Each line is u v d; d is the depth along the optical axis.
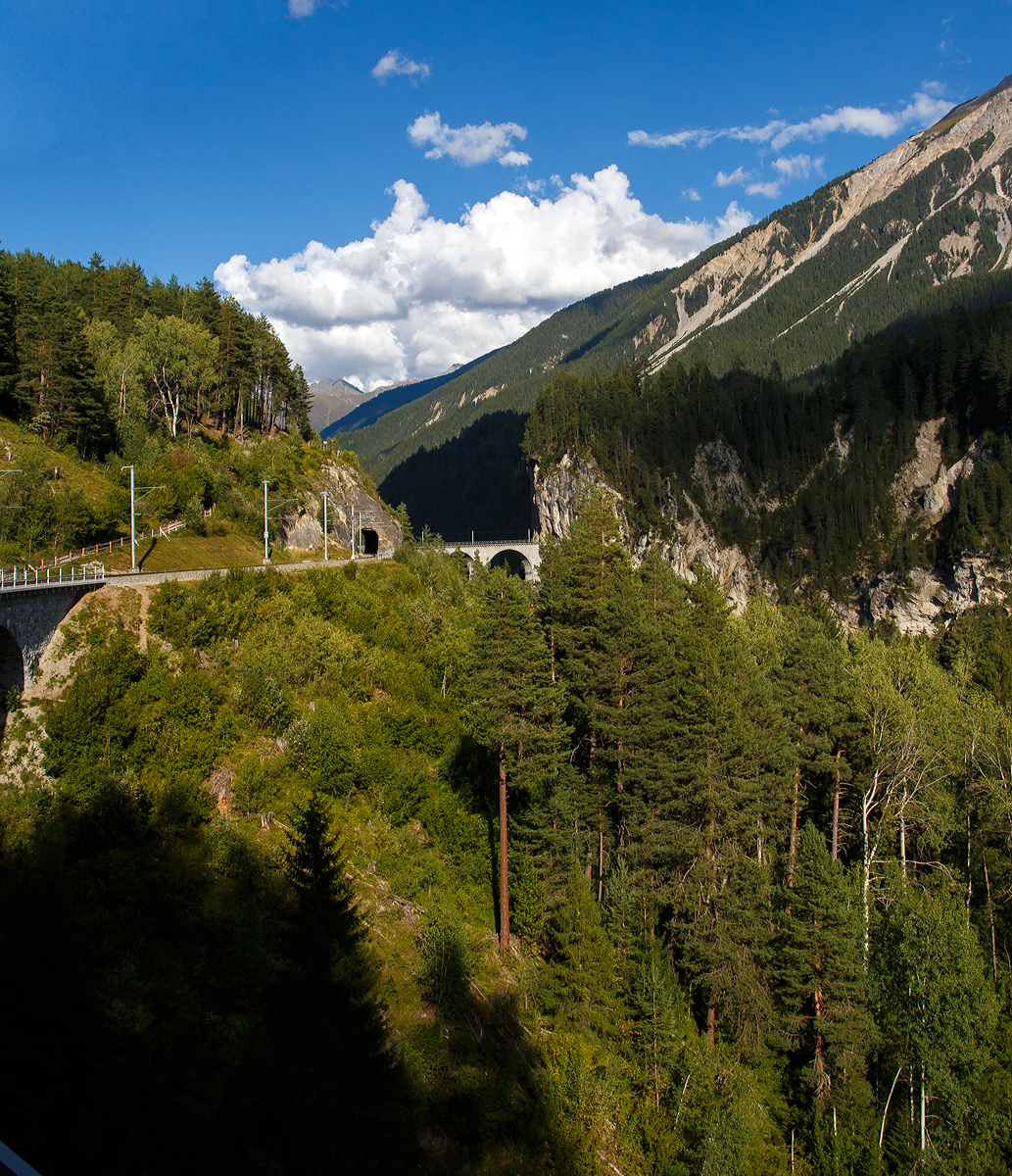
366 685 49.88
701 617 49.31
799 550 151.50
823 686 41.81
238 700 41.47
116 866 27.61
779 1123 31.39
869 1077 33.59
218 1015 23.97
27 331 66.00
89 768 34.09
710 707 34.81
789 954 32.78
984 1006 29.62
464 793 43.03
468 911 37.09
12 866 26.20
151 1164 18.31
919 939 31.22
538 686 36.69
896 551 141.25
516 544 150.38
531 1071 29.36
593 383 178.75
